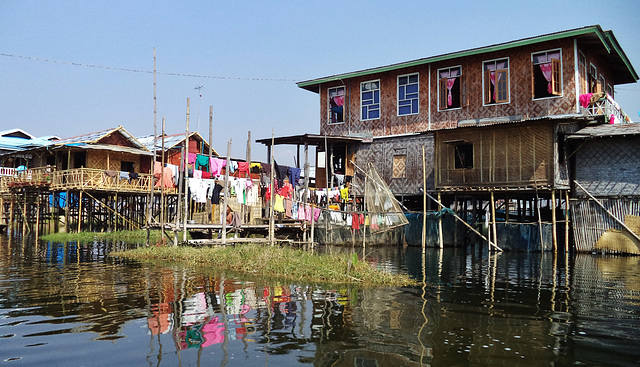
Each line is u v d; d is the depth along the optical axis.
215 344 7.32
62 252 19.97
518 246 22.52
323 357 6.82
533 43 24.02
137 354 6.82
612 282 13.44
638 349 7.27
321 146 31.14
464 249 24.20
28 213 36.31
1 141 45.06
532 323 8.72
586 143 23.41
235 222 21.81
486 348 7.28
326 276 13.18
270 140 28.92
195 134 36.50
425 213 24.27
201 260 16.31
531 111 24.22
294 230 25.75
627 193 22.19
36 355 6.74
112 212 35.22
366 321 8.73
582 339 7.75
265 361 6.62
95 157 33.72
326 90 31.42
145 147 35.94
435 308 9.84
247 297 10.70
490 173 23.53
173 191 32.25
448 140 24.94
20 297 10.46
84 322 8.43
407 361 6.71
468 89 26.08
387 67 28.38
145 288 11.62
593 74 25.97
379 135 29.06
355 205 28.08
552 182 21.81
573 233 22.08
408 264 17.59
